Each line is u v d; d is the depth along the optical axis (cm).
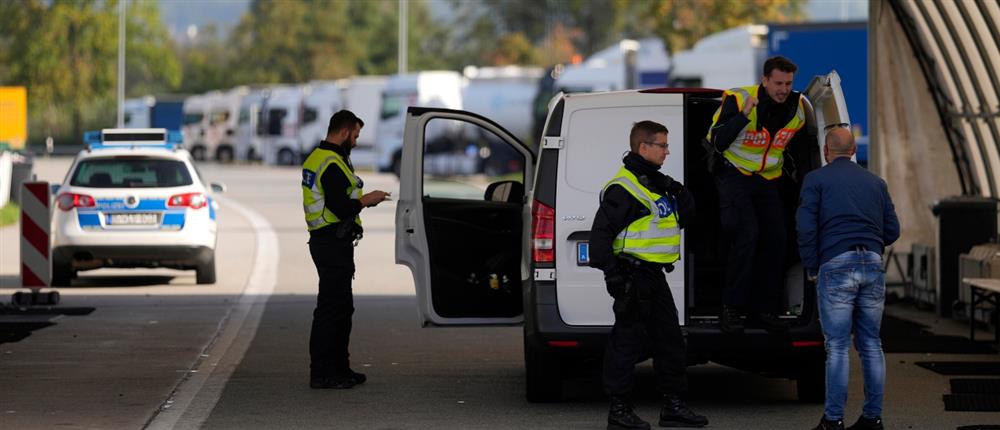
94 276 5353
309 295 4628
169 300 4475
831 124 2506
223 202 10375
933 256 4241
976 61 4122
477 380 2980
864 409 2352
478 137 14038
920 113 4541
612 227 2314
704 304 2795
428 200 2845
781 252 2506
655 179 2344
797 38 7219
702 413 2595
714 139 2456
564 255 2512
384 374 3061
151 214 4800
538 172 2538
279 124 18762
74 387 2873
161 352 3366
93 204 4772
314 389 2861
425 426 2467
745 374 3109
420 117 2836
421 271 2830
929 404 2688
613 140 2514
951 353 3372
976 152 4422
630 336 2370
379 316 4112
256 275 5316
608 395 2525
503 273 2873
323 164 2862
